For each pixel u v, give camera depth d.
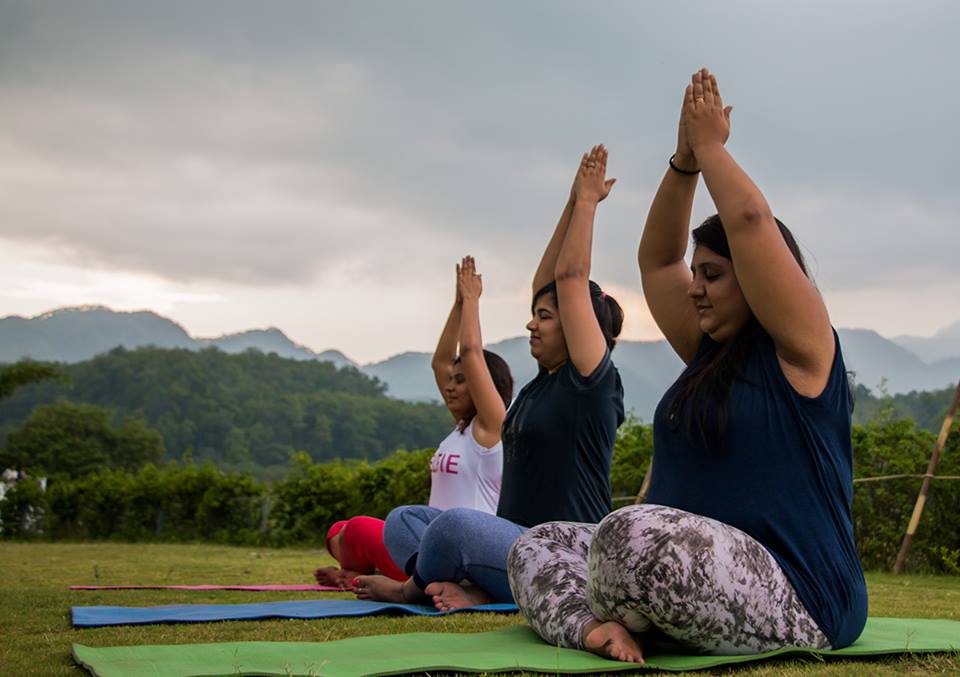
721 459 2.60
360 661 2.52
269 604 4.14
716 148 2.62
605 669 2.39
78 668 2.58
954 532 8.27
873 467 8.84
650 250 3.04
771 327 2.54
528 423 3.75
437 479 4.86
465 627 3.40
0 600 4.57
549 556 2.93
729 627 2.48
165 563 8.75
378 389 135.38
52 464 60.25
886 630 3.18
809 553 2.55
